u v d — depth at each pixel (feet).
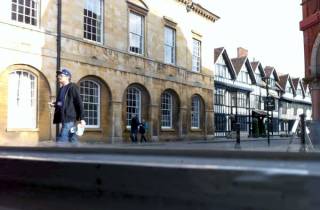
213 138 110.11
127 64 79.56
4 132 55.72
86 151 7.04
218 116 138.82
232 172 4.17
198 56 106.93
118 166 5.35
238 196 4.11
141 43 85.20
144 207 5.02
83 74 69.26
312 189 3.63
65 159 6.25
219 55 140.15
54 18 63.93
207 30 110.01
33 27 60.39
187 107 99.66
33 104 60.34
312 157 4.52
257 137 138.00
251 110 160.66
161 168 4.83
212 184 4.33
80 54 68.80
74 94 25.35
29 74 60.08
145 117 85.51
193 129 101.91
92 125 71.77
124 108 78.79
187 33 101.09
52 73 62.80
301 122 25.55
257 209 3.97
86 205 5.79
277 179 3.84
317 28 66.39
